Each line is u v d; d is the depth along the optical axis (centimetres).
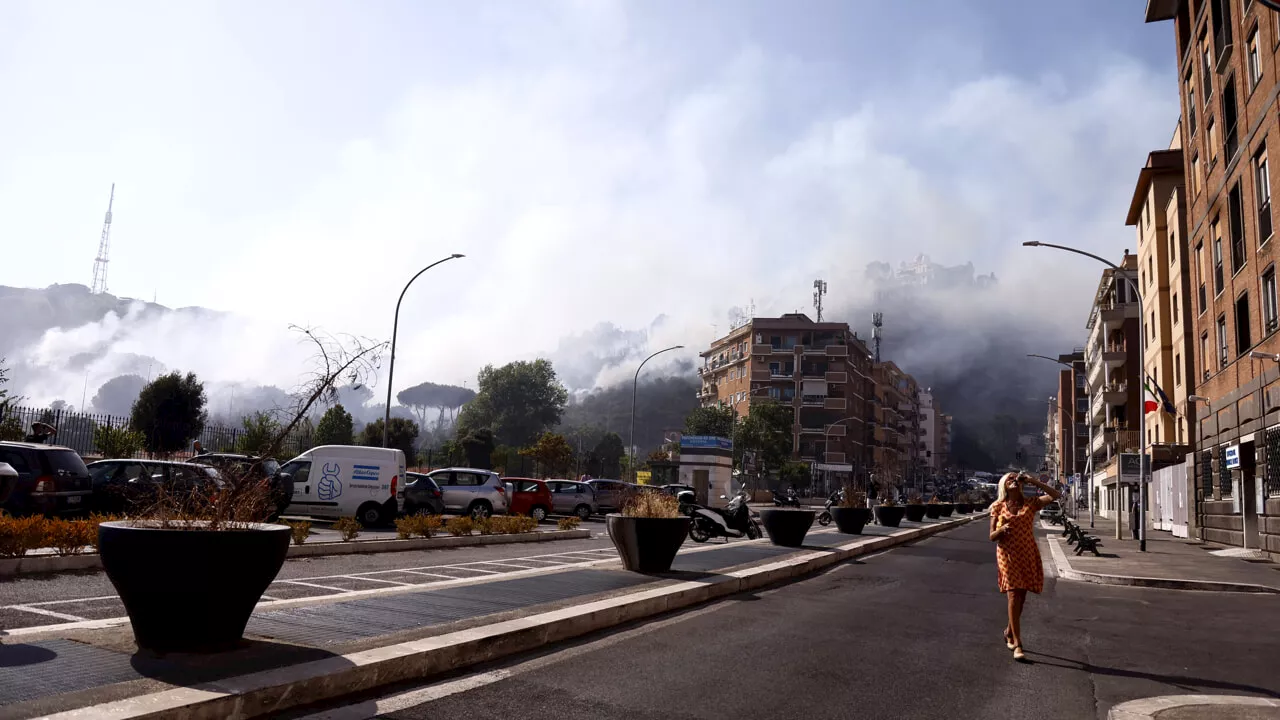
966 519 4762
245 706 470
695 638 802
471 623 726
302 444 2867
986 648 810
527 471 8844
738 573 1238
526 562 1445
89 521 1131
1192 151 2959
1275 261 2039
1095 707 595
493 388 15412
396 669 579
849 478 9150
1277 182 2014
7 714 404
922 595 1215
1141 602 1257
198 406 4531
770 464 8456
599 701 556
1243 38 2281
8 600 800
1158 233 4172
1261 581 1534
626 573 1178
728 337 10181
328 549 1461
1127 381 5250
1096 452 7050
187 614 550
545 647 734
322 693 521
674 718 523
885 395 11838
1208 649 848
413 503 2284
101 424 2919
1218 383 2589
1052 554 2173
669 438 11025
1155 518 3878
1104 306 6047
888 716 551
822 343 9394
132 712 417
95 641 567
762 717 536
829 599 1132
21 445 1459
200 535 544
